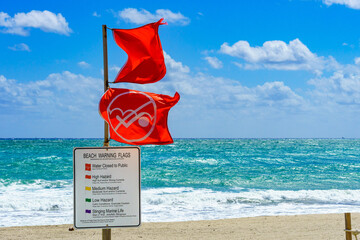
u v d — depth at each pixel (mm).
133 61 4535
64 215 12750
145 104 4352
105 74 4426
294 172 29922
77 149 4223
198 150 63062
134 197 4262
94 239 9414
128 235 9867
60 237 9633
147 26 4445
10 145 79562
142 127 4348
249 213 13289
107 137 4371
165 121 4398
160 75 4535
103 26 4445
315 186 22406
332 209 14070
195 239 9445
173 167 33219
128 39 4477
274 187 21734
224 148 72125
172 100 4402
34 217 12414
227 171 30000
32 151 54688
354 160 43625
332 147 83312
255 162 39750
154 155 49344
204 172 29156
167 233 10117
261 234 9859
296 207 14516
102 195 4227
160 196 16109
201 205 14812
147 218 12367
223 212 13477
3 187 20016
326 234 9727
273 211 13672
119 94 4363
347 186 22453
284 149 70500
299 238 9336
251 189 20625
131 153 4285
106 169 4238
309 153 57938
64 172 27953
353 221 11281
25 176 25703
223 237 9617
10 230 10344
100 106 4336
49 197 16281
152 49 4500
